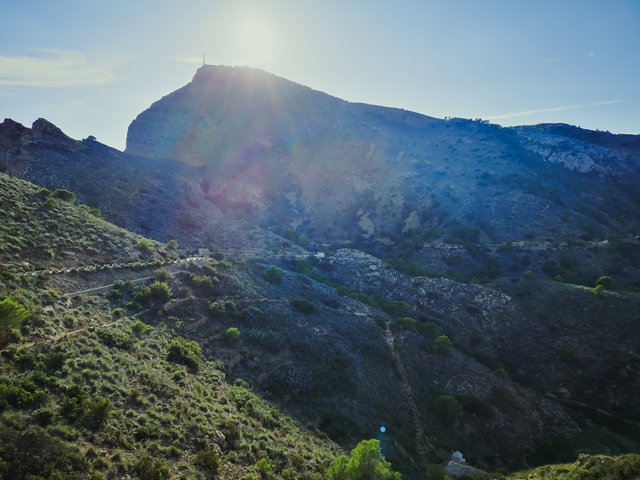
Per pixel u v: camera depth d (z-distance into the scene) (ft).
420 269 362.12
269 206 548.31
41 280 144.77
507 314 284.00
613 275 351.05
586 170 617.21
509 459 178.40
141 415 99.14
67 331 122.21
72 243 184.44
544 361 244.83
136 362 121.70
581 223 450.30
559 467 146.82
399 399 190.19
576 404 219.61
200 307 188.75
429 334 255.70
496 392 211.20
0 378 87.35
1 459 66.13
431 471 142.72
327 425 155.33
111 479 75.66
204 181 504.02
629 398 213.87
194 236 348.79
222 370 155.43
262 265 279.28
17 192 200.54
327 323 224.53
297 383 169.58
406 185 627.05
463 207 516.32
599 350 237.86
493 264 387.55
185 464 90.48
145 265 199.41
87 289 158.10
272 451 114.42
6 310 101.45
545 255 391.86
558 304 277.64
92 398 95.14
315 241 503.61
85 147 411.13
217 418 115.14
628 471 125.59
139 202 362.94
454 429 185.06
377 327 244.63
